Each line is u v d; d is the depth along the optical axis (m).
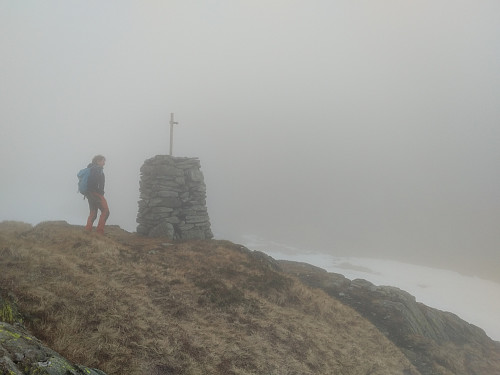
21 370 3.50
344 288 24.11
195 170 22.53
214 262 16.86
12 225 18.03
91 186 15.76
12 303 6.71
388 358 14.37
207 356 8.62
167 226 19.86
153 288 11.69
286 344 11.20
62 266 10.16
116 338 7.48
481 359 21.19
